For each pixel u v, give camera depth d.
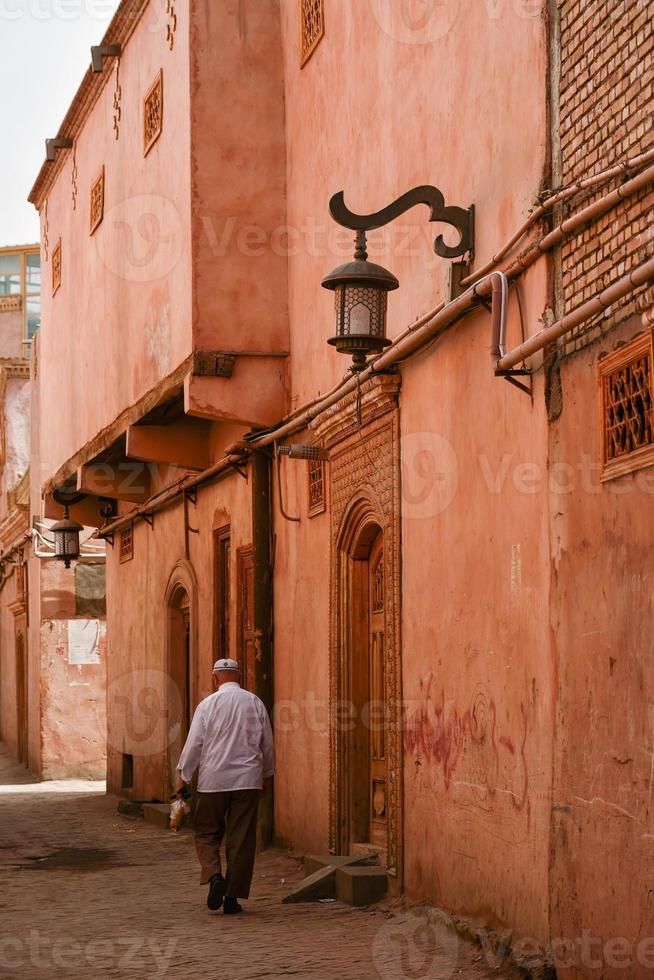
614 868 7.23
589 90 7.95
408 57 11.03
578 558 7.84
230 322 14.41
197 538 18.12
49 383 23.61
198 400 14.34
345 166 12.65
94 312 19.61
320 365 13.34
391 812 11.02
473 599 9.50
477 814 9.30
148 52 16.61
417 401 10.71
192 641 18.14
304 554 13.91
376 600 12.41
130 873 13.69
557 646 8.08
